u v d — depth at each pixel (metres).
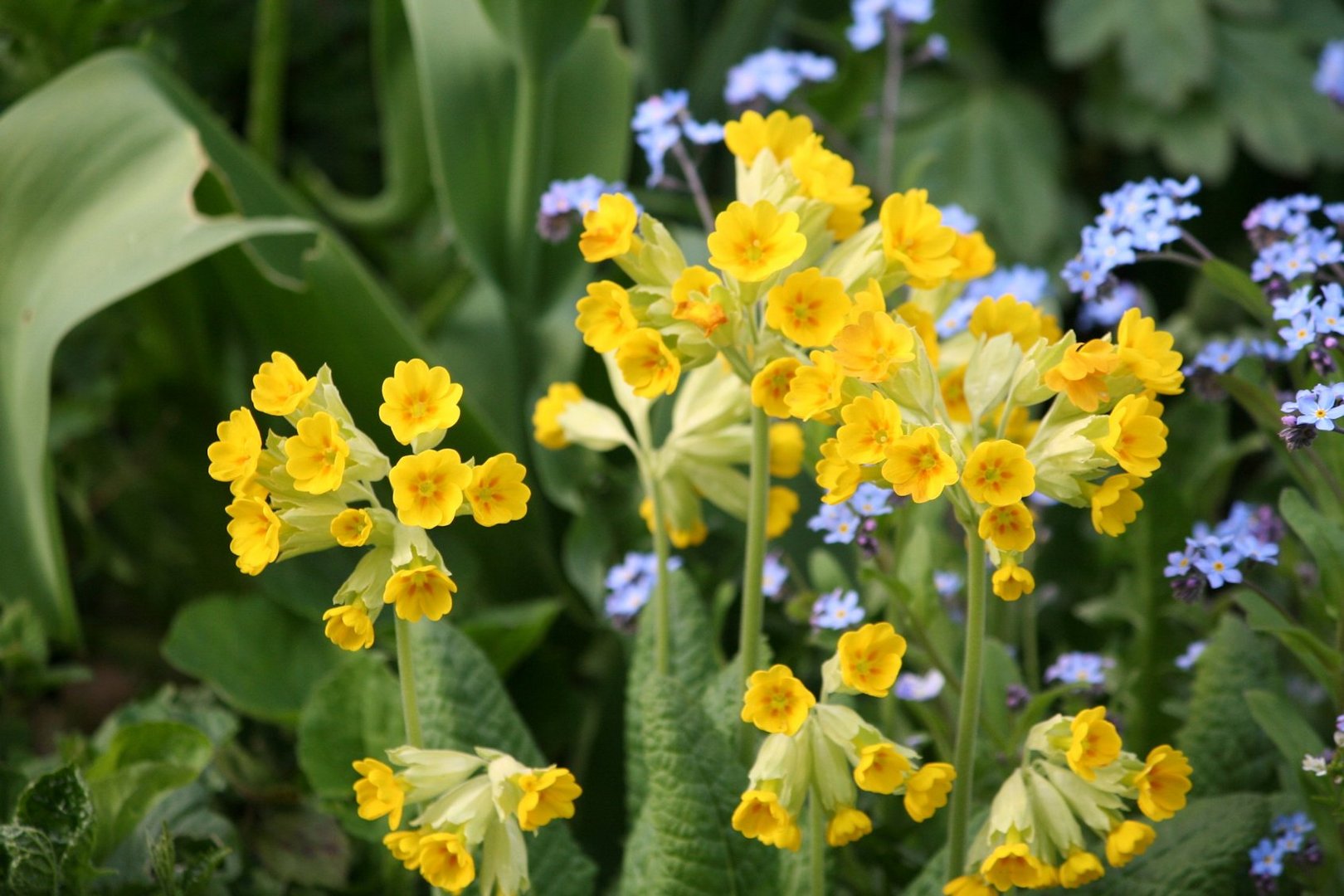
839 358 0.53
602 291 0.55
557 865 0.60
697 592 0.65
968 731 0.55
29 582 0.69
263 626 0.72
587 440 0.62
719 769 0.57
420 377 0.53
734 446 0.60
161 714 0.67
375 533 0.53
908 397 0.54
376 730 0.64
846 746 0.54
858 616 0.61
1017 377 0.54
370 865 0.66
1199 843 0.58
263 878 0.64
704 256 0.74
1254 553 0.59
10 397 0.68
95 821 0.60
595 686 0.75
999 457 0.52
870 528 0.62
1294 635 0.58
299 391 0.53
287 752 0.71
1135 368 0.53
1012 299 0.56
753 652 0.59
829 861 0.58
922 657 0.62
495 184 0.73
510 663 0.72
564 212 0.62
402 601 0.53
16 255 0.69
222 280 0.72
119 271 0.66
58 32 0.75
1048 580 0.71
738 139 0.58
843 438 0.53
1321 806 0.59
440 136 0.72
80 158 0.69
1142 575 0.65
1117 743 0.54
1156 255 0.61
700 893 0.57
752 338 0.56
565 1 0.69
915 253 0.56
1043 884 0.54
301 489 0.52
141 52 0.73
